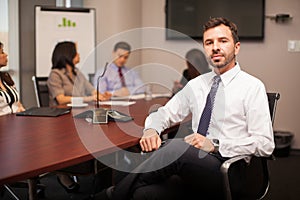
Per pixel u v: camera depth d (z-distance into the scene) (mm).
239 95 1934
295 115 4875
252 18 4898
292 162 4410
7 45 4617
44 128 2141
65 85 4000
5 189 3051
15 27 4645
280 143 4637
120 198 1842
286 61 4859
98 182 2955
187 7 5180
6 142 1779
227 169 1646
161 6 5316
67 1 5113
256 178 1940
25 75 4773
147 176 1849
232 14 4977
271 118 1998
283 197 3230
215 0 5047
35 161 1455
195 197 1888
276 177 3809
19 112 2725
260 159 1925
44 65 4594
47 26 4578
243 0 4918
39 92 3811
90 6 5129
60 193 3283
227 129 1960
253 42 4938
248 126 1904
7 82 3043
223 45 1939
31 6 4766
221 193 1811
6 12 4586
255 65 4957
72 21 4680
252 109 1887
